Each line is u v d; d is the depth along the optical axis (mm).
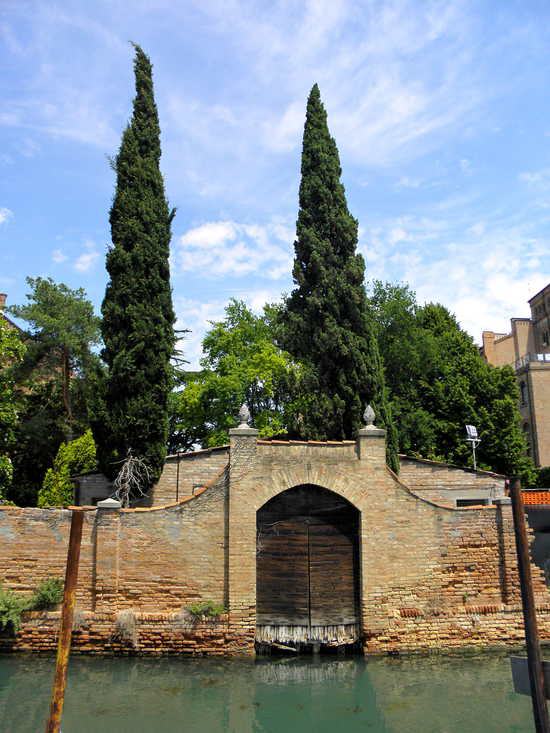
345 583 18359
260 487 18250
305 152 26719
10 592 17641
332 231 25875
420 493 26344
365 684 15914
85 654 17297
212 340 39688
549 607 18734
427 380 42312
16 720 13398
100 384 21109
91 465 30297
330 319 24766
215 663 17109
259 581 18125
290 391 27141
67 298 37750
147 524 18062
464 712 14250
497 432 39531
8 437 26688
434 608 18391
